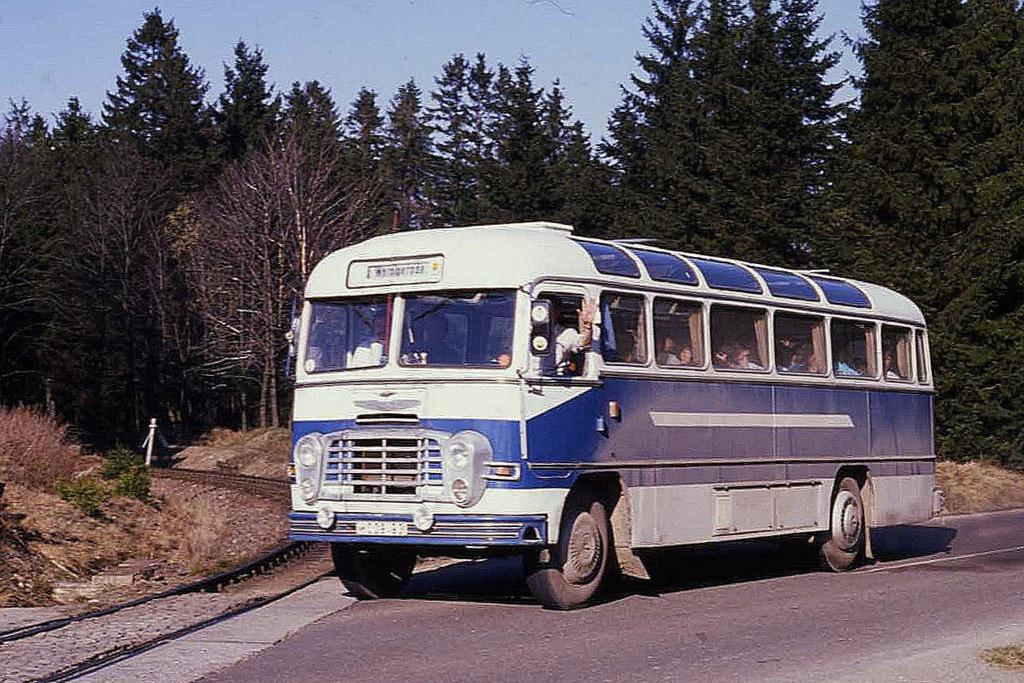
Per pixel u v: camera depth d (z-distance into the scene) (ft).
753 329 54.90
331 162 188.96
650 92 181.47
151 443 161.68
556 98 247.70
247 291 192.03
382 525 43.75
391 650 37.27
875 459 61.82
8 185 211.20
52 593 54.03
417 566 61.72
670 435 49.24
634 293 48.24
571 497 45.52
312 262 171.73
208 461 168.04
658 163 152.25
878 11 129.08
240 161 247.50
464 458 42.73
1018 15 127.65
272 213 181.98
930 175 128.26
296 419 46.44
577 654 36.52
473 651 37.06
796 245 133.69
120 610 44.86
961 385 127.95
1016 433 130.21
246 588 55.47
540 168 167.02
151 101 259.60
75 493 75.82
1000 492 109.81
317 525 45.11
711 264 54.44
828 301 60.03
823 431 58.23
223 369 213.25
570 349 44.70
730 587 52.65
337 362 46.16
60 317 216.33
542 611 45.14
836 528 58.75
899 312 65.77
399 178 263.08
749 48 137.28
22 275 214.48
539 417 43.57
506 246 44.45
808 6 139.44
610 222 169.99
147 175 226.38
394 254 45.83
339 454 45.11
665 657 35.94
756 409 54.03
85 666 34.30
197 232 219.20
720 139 135.33
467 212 173.99
